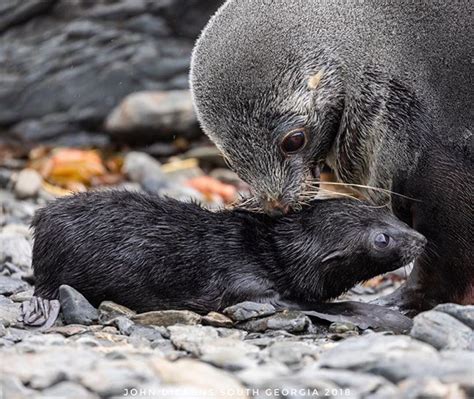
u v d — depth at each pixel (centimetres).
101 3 3806
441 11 1738
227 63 1773
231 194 3120
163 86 3794
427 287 1783
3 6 3766
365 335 1413
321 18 1808
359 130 1808
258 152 1788
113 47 3788
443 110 1706
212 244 1692
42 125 3756
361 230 1673
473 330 1381
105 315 1628
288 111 1772
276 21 1792
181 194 3028
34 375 1147
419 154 1719
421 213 1738
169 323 1600
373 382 1105
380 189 1800
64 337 1490
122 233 1683
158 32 3809
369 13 1797
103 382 1110
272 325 1570
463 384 1079
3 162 3528
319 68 1789
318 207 1720
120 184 3262
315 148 1822
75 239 1683
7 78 3775
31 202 3028
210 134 1847
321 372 1146
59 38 3791
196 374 1141
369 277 1706
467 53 1698
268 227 1725
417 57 1734
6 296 1878
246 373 1163
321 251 1675
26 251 2153
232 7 1842
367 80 1778
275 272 1684
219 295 1664
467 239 1720
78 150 3594
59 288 1675
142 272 1667
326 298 1711
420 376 1126
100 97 3766
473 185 1694
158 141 3697
